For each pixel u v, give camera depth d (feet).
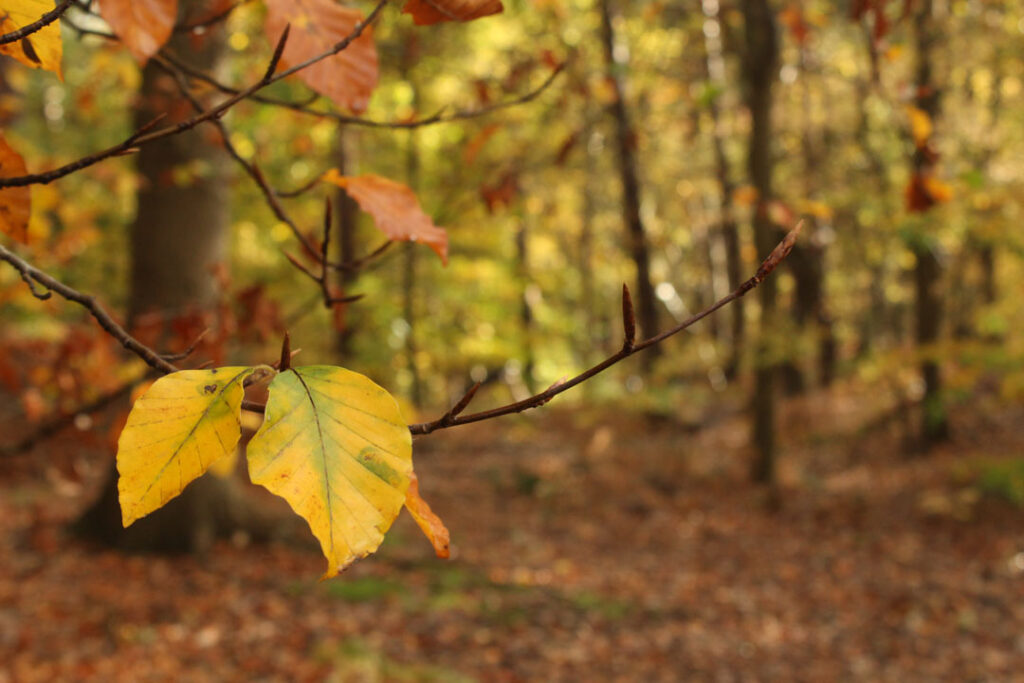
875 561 28.04
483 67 29.76
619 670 18.72
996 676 19.38
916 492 35.35
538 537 30.07
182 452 1.76
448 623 20.12
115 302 26.20
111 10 2.48
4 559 20.88
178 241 20.35
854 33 42.29
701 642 20.88
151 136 2.48
